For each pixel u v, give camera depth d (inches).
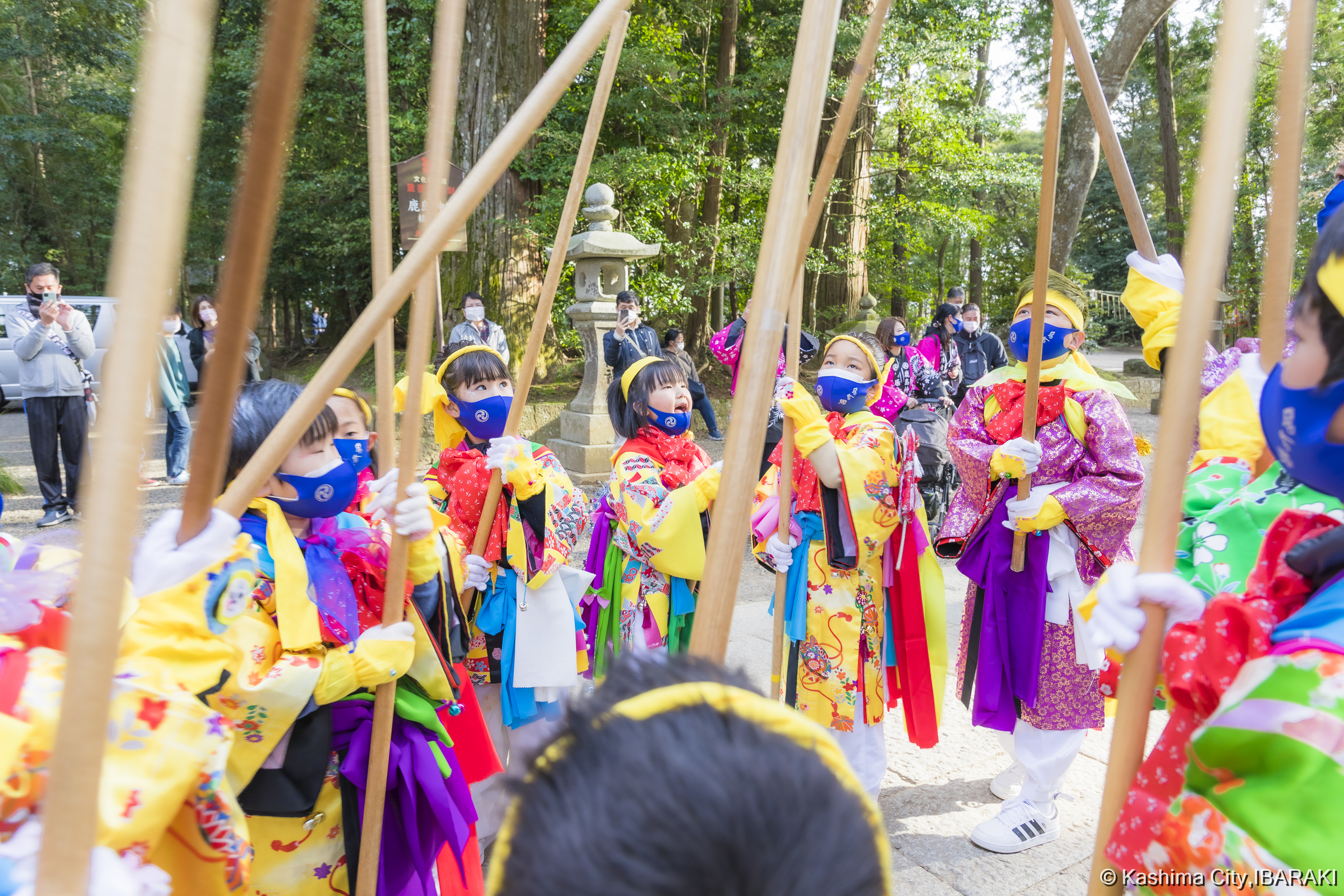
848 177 512.4
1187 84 709.9
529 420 355.3
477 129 427.5
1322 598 30.2
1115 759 34.3
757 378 34.7
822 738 23.1
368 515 68.2
